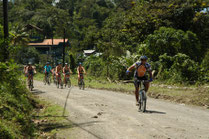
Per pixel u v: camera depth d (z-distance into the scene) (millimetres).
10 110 5914
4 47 9406
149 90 14562
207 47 27078
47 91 14578
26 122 5770
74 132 5566
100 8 134250
